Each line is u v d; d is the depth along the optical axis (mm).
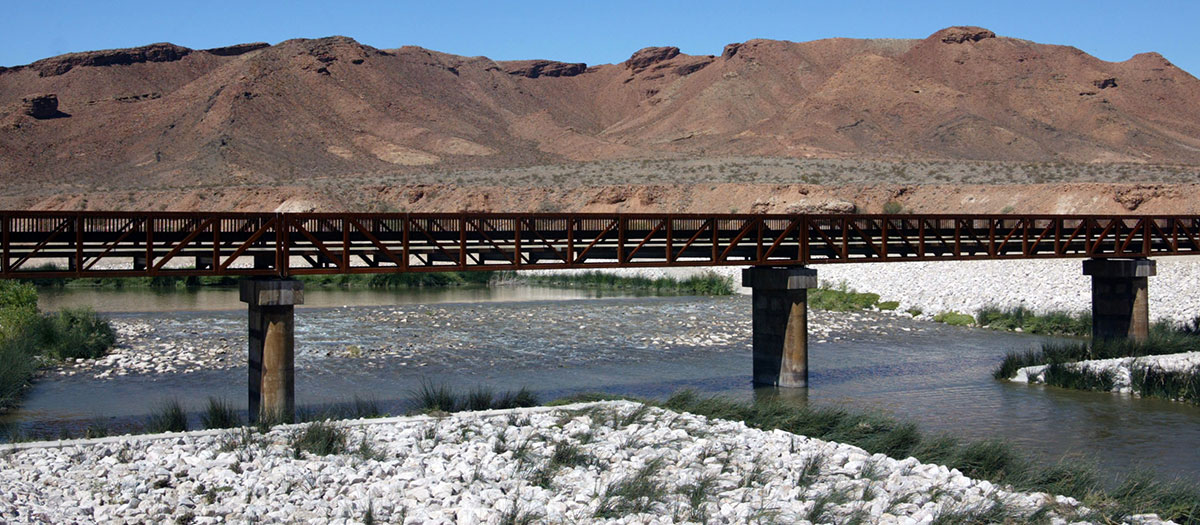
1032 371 28531
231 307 49281
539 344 35906
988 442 18328
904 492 14992
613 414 20000
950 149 136000
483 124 169625
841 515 13766
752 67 182500
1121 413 23312
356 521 13031
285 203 92688
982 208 86688
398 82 170625
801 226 27578
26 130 138875
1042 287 47469
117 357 31422
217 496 14070
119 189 109188
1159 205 76812
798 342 27391
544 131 166750
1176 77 181875
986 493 15125
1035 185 86125
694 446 17375
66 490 14125
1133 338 32688
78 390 26375
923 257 29344
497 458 16312
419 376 29172
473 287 62594
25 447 16625
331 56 164125
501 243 25797
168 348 33656
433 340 36656
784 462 16531
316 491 14312
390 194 102375
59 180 120625
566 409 20531
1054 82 165750
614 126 194375
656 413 20406
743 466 16297
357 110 151625
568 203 96750
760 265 27469
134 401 24922
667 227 26094
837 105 150750
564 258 24859
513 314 45312
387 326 40812
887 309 45969
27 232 20312
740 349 35062
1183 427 21734
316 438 17406
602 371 30328
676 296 55531
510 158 139875
